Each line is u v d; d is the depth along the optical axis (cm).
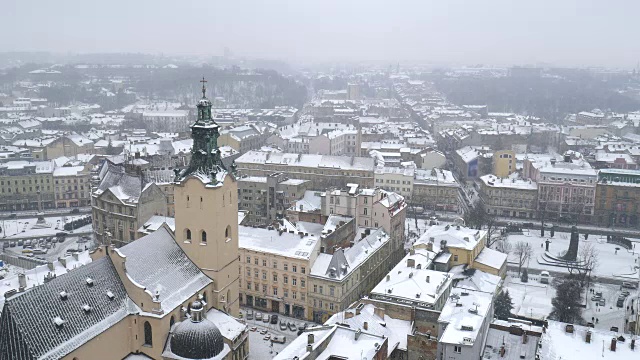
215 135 12850
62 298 10169
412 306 13025
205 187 12419
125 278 11275
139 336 11244
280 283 16162
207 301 12775
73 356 9838
